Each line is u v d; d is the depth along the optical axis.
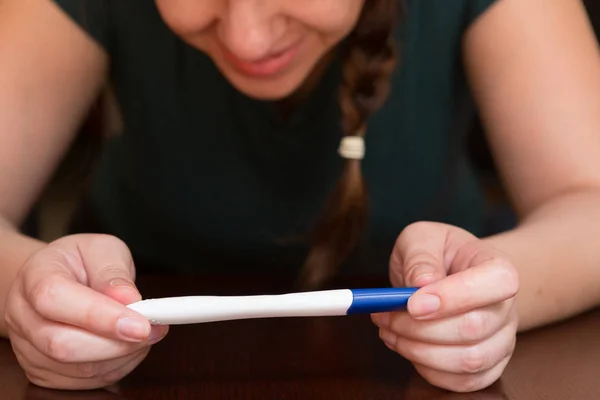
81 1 0.81
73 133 0.84
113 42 0.86
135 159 0.91
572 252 0.69
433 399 0.58
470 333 0.58
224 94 0.85
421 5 0.83
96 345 0.57
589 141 0.76
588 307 0.71
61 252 0.61
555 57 0.78
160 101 0.87
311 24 0.66
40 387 0.60
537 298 0.67
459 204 0.97
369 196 0.88
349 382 0.60
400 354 0.61
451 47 0.84
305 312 0.58
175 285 0.75
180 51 0.85
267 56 0.67
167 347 0.65
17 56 0.78
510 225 1.10
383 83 0.79
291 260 0.91
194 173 0.89
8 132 0.77
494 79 0.80
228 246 0.91
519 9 0.79
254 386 0.60
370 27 0.76
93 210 0.97
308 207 0.89
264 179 0.88
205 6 0.66
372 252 0.90
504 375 0.61
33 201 0.80
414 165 0.89
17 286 0.59
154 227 0.93
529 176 0.78
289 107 0.84
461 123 0.90
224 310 0.57
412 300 0.58
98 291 0.58
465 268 0.61
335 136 0.86
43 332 0.57
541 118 0.77
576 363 0.63
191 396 0.58
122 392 0.59
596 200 0.74
